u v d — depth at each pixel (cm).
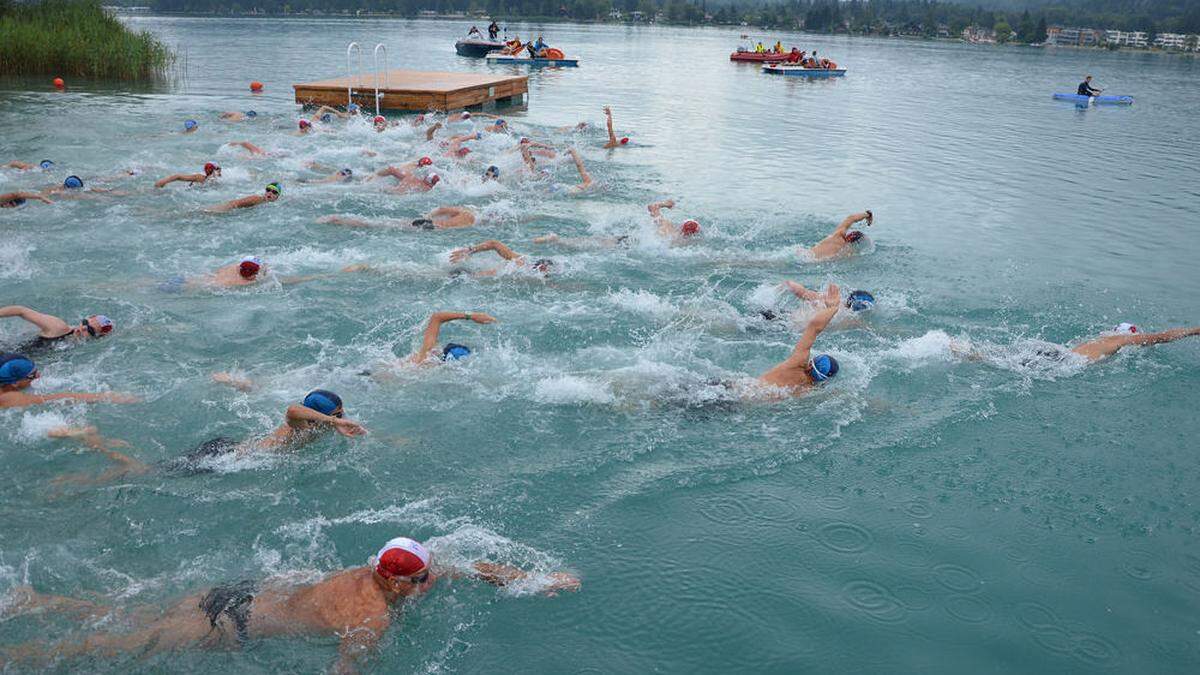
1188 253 1169
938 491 538
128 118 1888
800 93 3269
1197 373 735
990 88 3850
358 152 1597
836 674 381
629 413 626
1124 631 414
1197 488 555
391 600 414
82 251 945
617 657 390
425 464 549
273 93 2528
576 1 17512
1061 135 2331
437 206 1241
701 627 410
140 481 516
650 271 980
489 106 2500
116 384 640
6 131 1645
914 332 826
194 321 766
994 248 1155
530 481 533
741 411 634
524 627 407
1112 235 1253
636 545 472
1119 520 514
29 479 513
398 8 17612
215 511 489
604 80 3506
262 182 1317
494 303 848
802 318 839
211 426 584
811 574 450
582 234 1127
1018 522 507
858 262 1055
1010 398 677
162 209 1135
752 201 1378
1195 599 441
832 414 636
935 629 411
